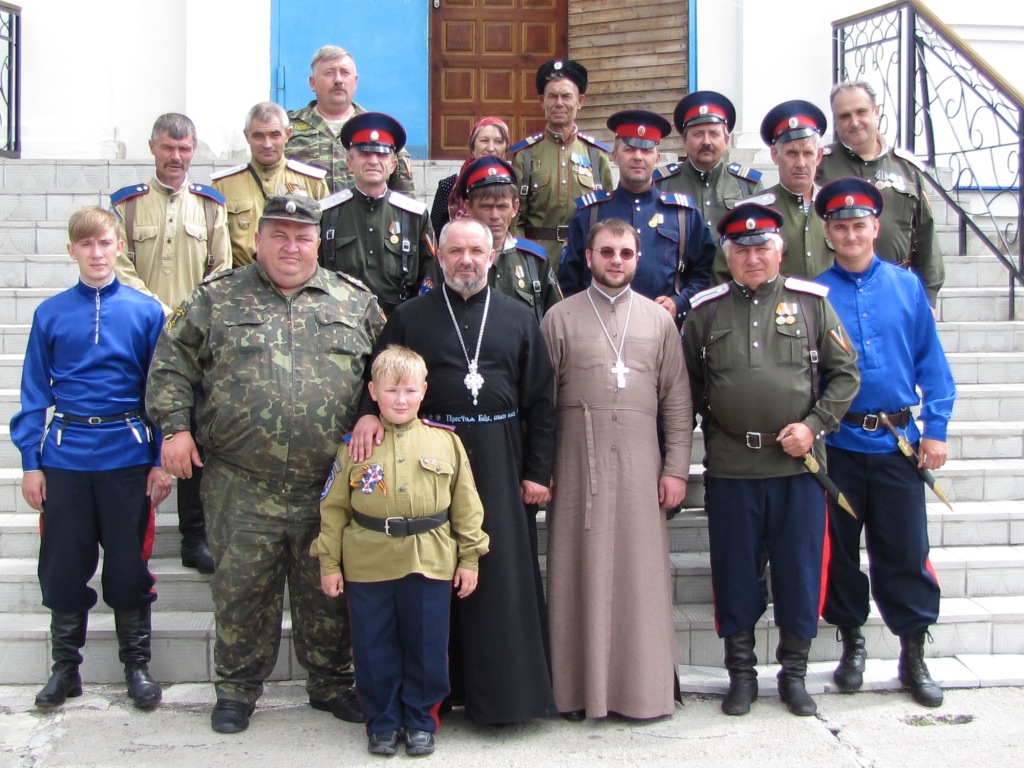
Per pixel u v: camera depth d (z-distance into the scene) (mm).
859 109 4621
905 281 4000
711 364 3799
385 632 3477
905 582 3879
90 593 3787
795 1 7867
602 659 3650
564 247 4754
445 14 8344
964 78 6676
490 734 3617
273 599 3648
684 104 4785
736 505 3752
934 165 6754
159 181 4473
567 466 3773
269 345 3510
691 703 3869
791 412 3686
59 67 7641
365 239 4203
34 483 3693
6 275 5789
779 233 4129
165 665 4000
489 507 3572
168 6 7840
